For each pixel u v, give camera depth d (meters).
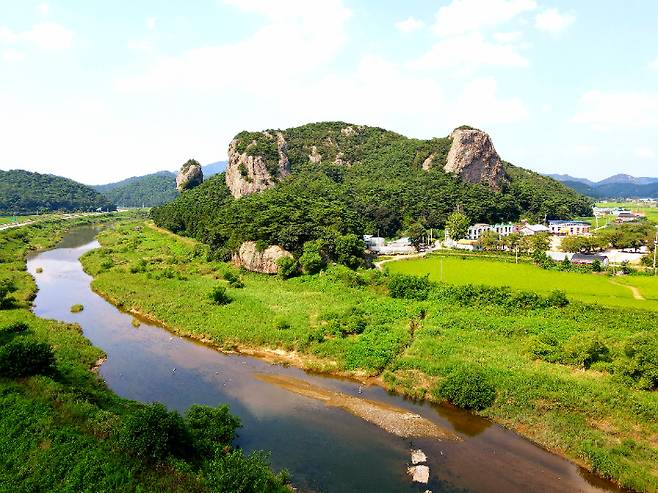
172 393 44.44
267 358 53.19
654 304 67.44
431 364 47.56
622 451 33.62
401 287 73.06
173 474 28.50
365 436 37.03
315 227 96.38
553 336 51.97
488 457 34.44
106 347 56.41
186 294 75.38
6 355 39.28
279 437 36.69
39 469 28.77
